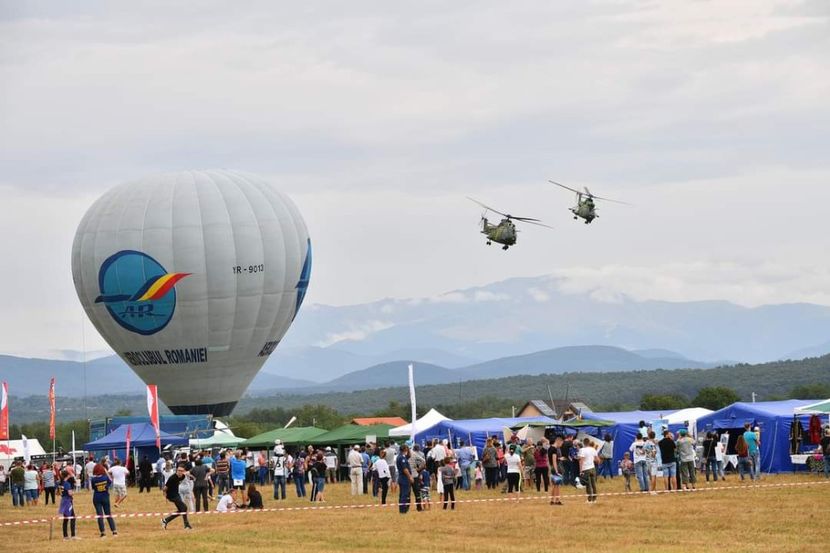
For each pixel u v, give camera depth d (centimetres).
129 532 6338
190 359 14162
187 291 13875
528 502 7025
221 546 5450
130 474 11394
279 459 8531
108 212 14238
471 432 10569
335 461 10781
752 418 9206
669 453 7319
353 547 5272
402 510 6681
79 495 10706
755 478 8131
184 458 7300
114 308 14038
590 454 6906
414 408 9294
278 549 5262
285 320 14675
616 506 6575
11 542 6034
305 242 14788
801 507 6278
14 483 9050
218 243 13950
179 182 14325
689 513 6116
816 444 8962
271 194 14650
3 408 11062
